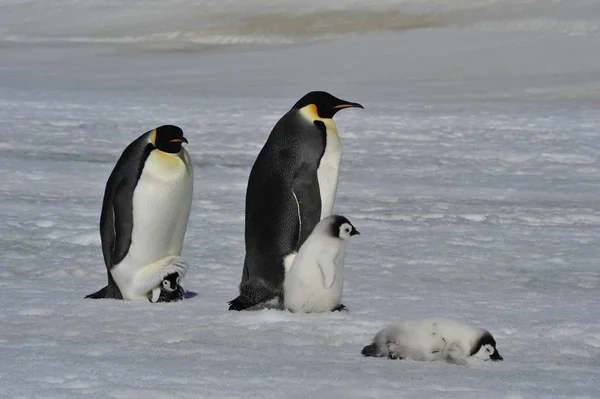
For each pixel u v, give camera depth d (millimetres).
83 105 101812
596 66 144625
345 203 51719
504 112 99438
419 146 75812
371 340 22078
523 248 40031
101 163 65562
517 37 177125
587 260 37656
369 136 81375
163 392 16719
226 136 80750
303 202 26812
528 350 21656
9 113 93188
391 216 47906
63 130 82625
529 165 67438
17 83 132500
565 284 33000
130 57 180625
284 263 26578
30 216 45125
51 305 26578
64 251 37469
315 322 23766
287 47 187125
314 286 24359
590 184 59688
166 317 24750
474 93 121875
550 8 196875
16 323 23859
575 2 198750
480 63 152750
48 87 126875
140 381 17688
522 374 19047
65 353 20328
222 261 35969
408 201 52844
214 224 44594
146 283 27656
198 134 81562
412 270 34938
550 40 172750
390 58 162250
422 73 145375
